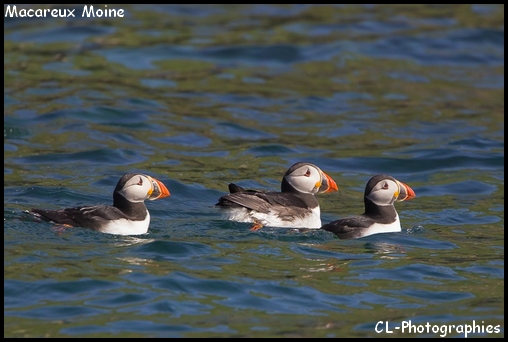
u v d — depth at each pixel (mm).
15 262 11266
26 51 24891
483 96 23547
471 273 11805
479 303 10664
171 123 20359
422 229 14148
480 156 18891
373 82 24359
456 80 24766
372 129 20766
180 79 23828
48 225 12633
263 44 26672
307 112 21906
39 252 11688
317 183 13953
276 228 13422
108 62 24594
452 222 14836
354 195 16484
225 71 24672
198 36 27062
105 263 11414
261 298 10547
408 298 10773
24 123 19656
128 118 20469
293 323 9875
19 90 21891
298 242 12938
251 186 16375
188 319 9828
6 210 13719
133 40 26281
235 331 9562
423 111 22297
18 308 9945
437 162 18531
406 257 12422
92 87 22516
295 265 11836
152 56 25266
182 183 16141
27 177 16141
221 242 12734
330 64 25500
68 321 9633
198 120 20688
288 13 29500
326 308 10367
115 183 16031
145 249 12117
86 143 18594
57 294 10352
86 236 12438
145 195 12898
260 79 24219
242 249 12445
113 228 12602
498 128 21031
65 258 11539
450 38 27781
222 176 16875
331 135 20219
